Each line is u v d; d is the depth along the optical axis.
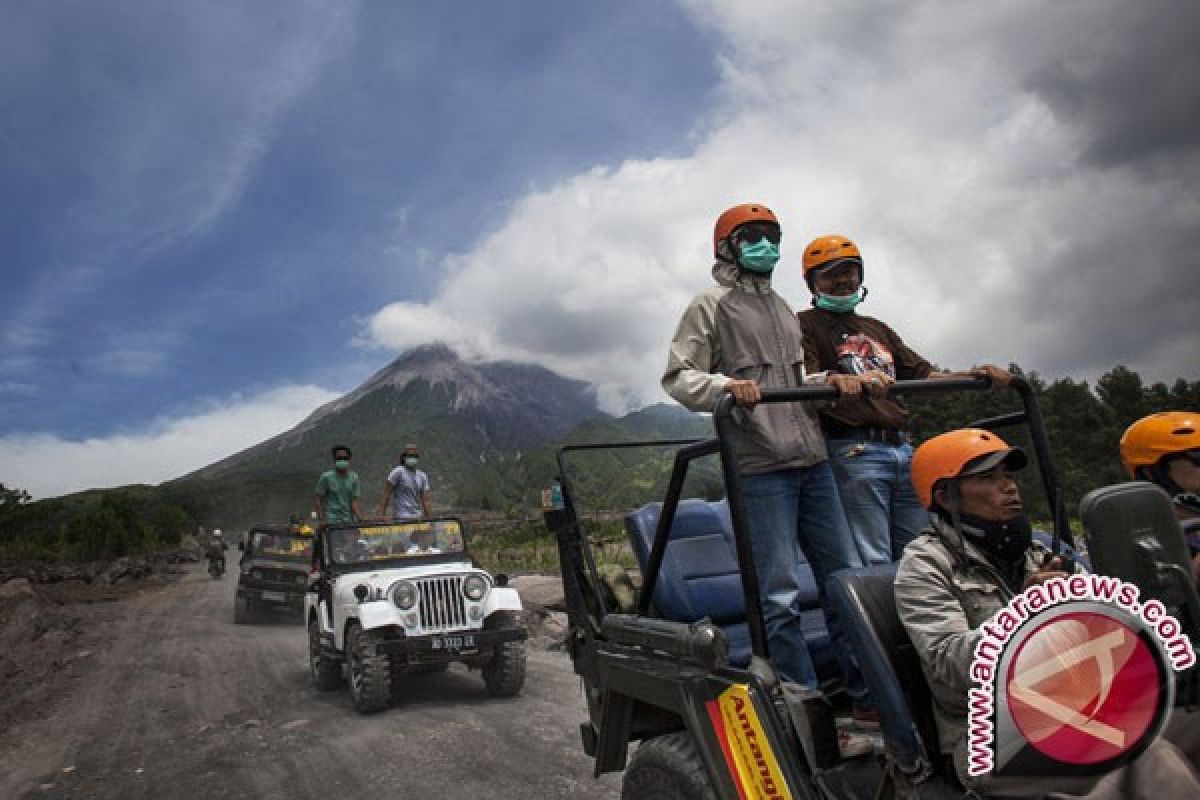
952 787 2.42
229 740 7.47
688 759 3.00
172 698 9.59
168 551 52.44
